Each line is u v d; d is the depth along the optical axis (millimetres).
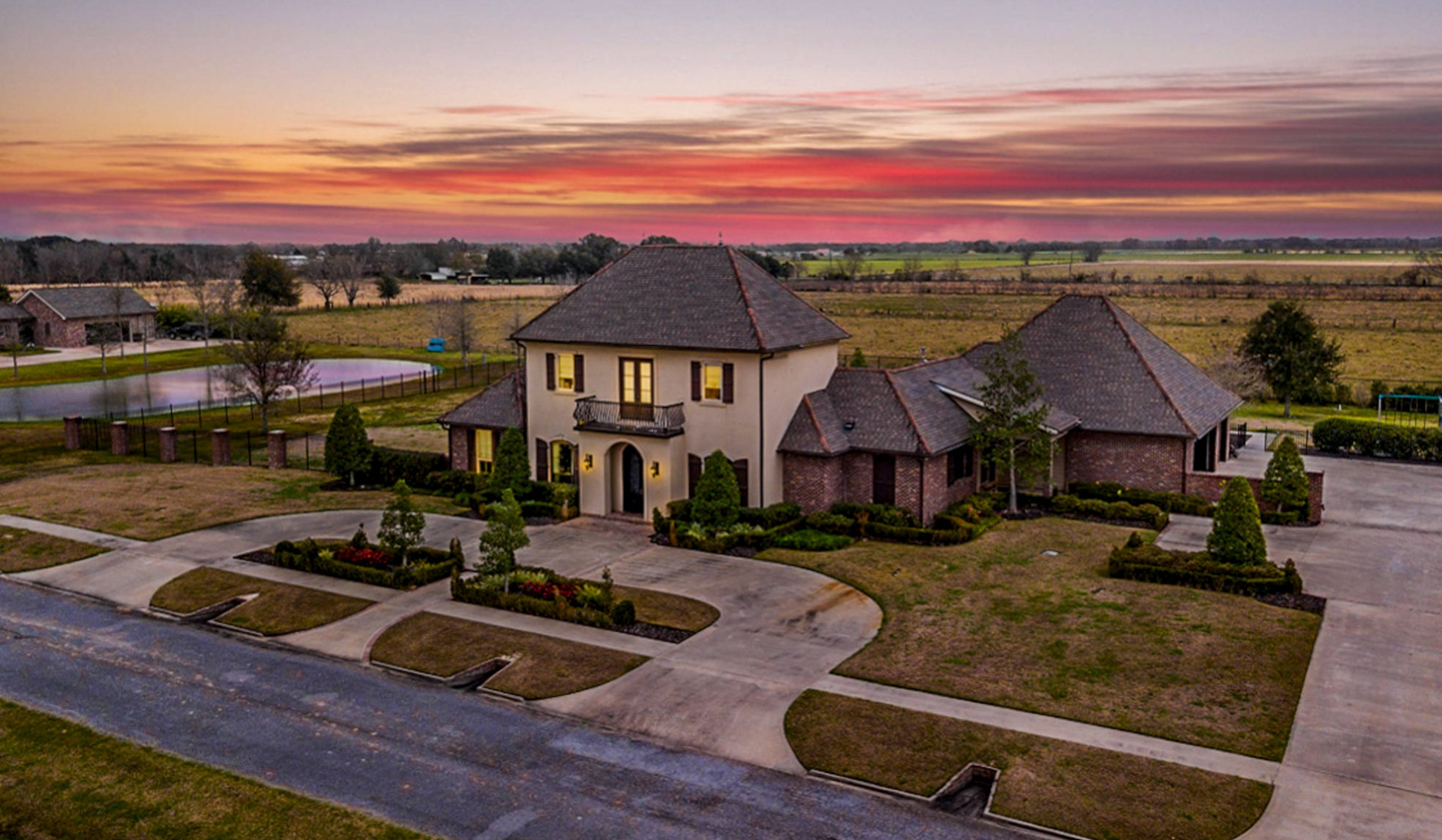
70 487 40375
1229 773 17453
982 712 19906
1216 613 24703
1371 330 84188
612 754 18891
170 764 18859
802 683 21547
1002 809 16578
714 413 33375
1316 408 56125
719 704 20672
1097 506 33562
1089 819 16250
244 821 16859
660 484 33625
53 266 172375
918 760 18219
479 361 81812
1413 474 39312
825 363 36094
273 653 24156
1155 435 34656
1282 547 29766
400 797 17516
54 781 18344
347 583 28641
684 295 35188
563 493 34969
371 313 125875
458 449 39688
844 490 33750
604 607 25422
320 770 18516
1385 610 24656
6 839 16578
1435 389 55188
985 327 92250
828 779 17781
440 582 28578
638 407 34031
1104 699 20328
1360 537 30781
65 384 72812
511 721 20328
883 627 24516
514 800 17344
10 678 22875
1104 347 38156
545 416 36625
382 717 20656
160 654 24250
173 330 107000
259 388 56656
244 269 129750
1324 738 18562
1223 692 20500
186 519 35469
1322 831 15766
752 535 30844
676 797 17312
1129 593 26281
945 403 36000
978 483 36500
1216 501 33969
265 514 35969
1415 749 18109
